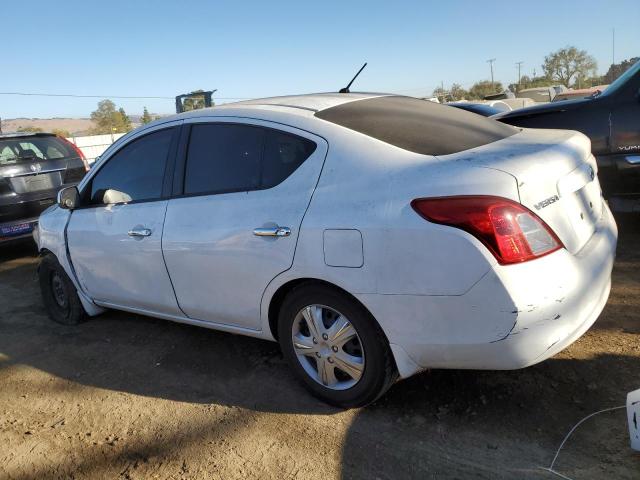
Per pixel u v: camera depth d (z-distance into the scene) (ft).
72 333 14.83
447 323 7.97
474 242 7.54
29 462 9.32
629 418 7.72
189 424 9.90
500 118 18.33
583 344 10.93
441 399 9.65
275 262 9.55
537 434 8.48
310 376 9.91
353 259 8.54
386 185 8.46
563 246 8.07
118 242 12.57
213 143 11.09
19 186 22.80
